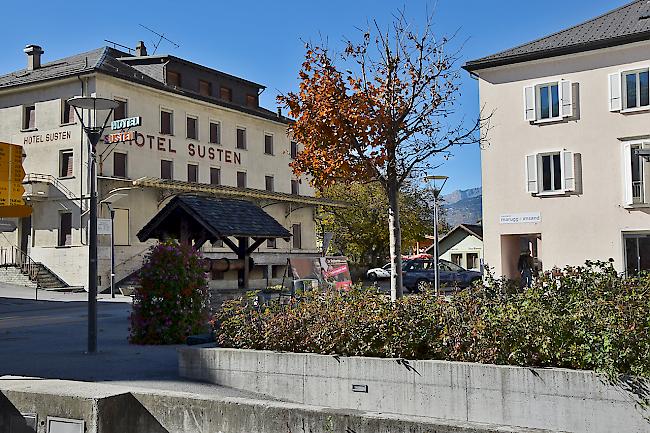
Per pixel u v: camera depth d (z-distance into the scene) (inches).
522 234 1180.5
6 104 1569.9
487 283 371.6
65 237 1475.1
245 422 275.4
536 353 286.2
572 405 268.4
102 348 519.5
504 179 1186.6
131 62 1742.1
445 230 2699.3
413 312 328.8
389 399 312.7
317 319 353.4
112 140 1412.4
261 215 771.4
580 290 334.6
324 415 259.0
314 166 601.3
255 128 1921.8
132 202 1497.3
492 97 1202.6
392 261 594.9
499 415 284.0
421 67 624.7
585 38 1130.7
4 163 943.7
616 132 1103.6
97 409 283.9
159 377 387.9
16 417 301.3
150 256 552.1
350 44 619.5
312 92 607.8
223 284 932.6
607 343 265.1
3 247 1556.3
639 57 1087.0
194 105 1707.7
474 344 300.5
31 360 458.6
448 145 621.3
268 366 349.1
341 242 2332.7
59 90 1502.2
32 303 1139.3
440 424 237.9
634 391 256.5
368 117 592.4
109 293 1387.8
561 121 1143.6
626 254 1098.1
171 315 541.3
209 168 1744.6
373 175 599.5
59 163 1488.7
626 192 1093.8
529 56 1152.8
